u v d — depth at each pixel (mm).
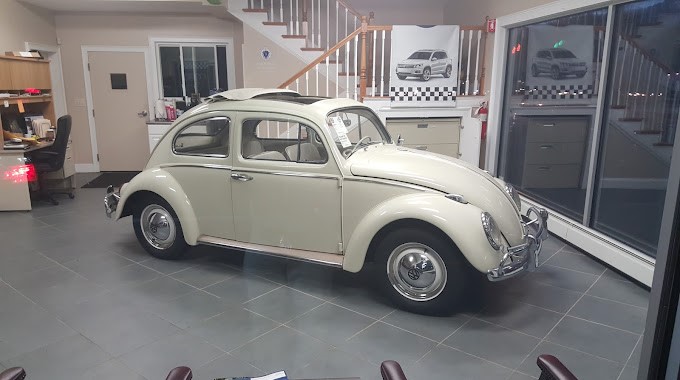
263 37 6551
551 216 4691
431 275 2971
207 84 7801
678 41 3691
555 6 4512
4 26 6035
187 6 6723
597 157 4047
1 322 2920
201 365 2500
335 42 7207
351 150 3312
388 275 3098
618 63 3906
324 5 7066
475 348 2676
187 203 3668
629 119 4020
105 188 6684
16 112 6148
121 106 7711
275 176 3312
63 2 6488
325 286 3475
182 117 3664
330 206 3201
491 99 5934
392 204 2988
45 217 5215
